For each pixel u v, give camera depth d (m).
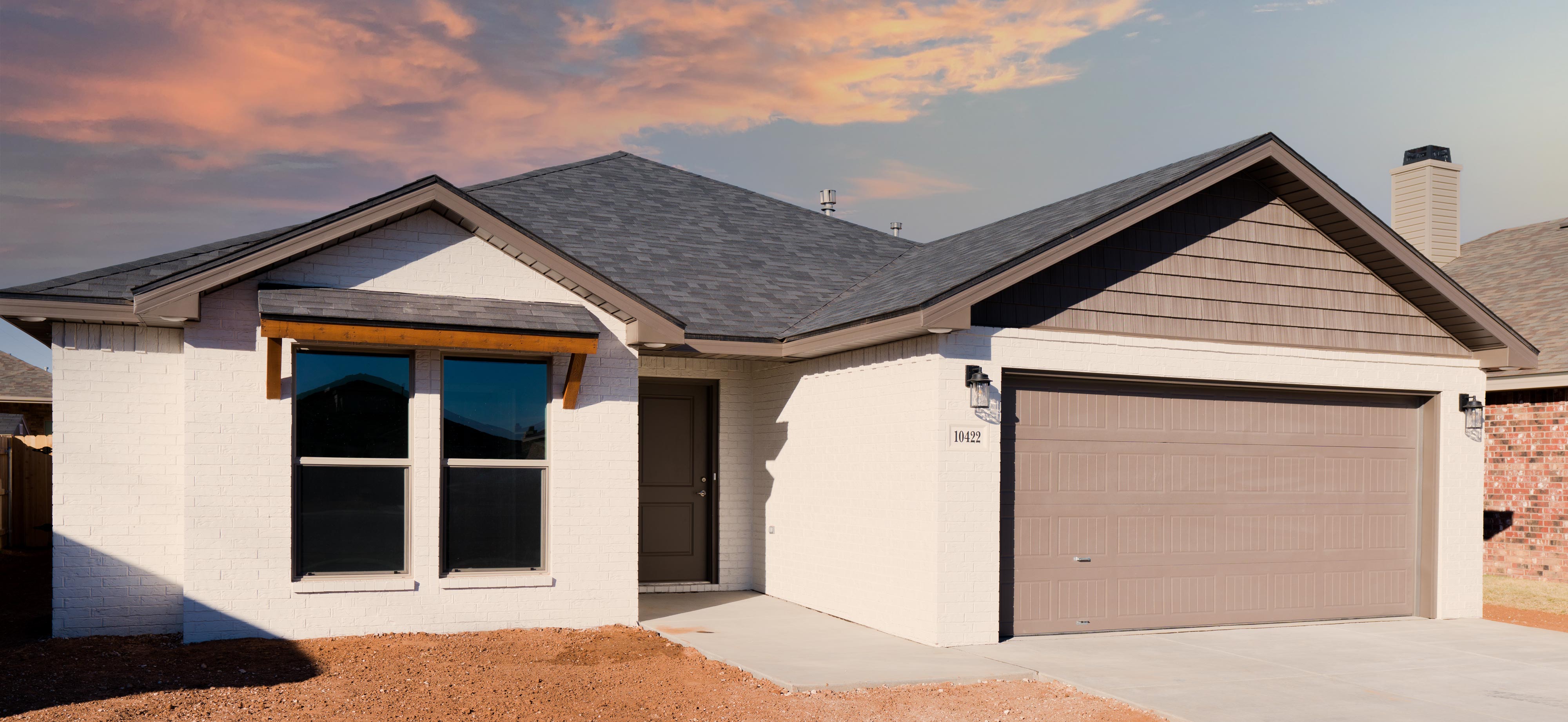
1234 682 9.30
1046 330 11.21
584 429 11.06
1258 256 12.46
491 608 10.62
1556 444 16.22
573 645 10.10
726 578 14.22
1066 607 11.42
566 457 10.97
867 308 11.91
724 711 8.06
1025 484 11.28
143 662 8.96
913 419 10.96
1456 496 13.43
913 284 12.49
